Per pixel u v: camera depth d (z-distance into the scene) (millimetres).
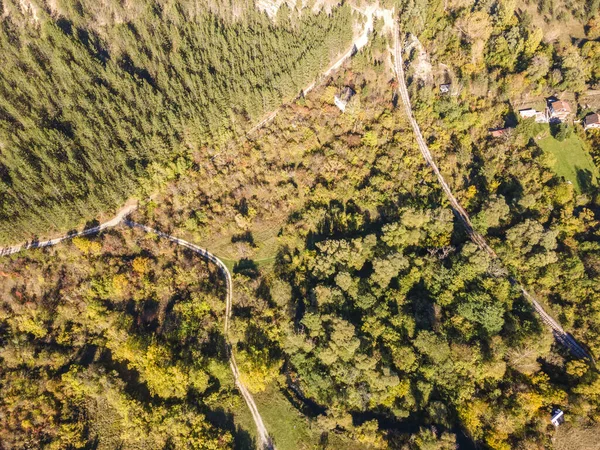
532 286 105000
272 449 89375
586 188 119938
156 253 108250
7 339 93500
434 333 93688
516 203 113062
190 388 93250
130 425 86500
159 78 121438
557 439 84688
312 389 91438
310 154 124812
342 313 100312
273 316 102125
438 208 111938
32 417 85750
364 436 85000
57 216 103062
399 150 124312
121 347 93188
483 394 90000
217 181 117562
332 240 108875
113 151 110562
